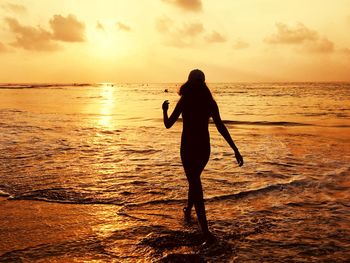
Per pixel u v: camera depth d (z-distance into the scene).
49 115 19.81
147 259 3.28
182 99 3.96
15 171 6.64
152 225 4.11
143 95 61.94
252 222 4.21
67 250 3.45
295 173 6.59
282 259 3.28
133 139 10.94
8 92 67.38
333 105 30.36
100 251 3.44
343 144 10.12
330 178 6.21
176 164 7.36
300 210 4.63
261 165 7.29
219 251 3.45
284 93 67.69
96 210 4.60
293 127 14.55
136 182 5.93
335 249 3.49
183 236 3.80
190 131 3.93
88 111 23.42
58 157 8.05
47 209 4.62
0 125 14.48
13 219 4.25
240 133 12.60
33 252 3.40
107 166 7.13
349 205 4.82
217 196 5.18
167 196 5.20
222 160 7.79
